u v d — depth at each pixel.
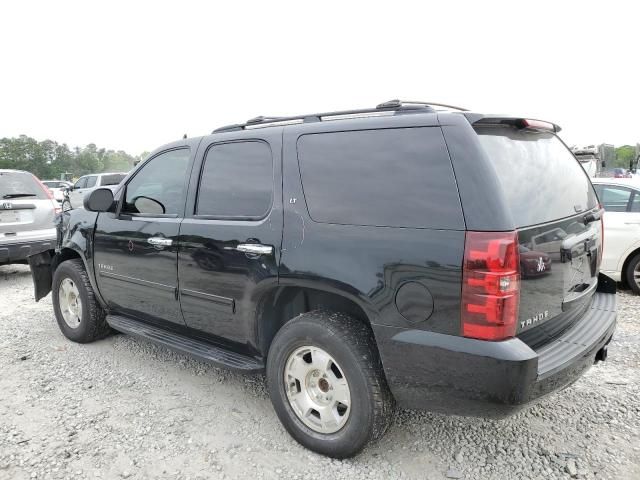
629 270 6.39
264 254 2.92
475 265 2.19
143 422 3.25
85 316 4.51
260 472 2.72
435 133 2.42
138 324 4.10
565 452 2.86
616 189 6.60
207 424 3.22
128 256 3.92
